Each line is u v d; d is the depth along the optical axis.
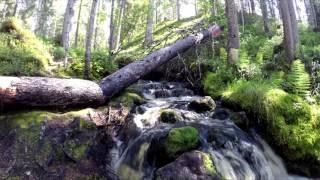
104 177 1.99
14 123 2.10
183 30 4.77
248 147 2.28
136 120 2.48
